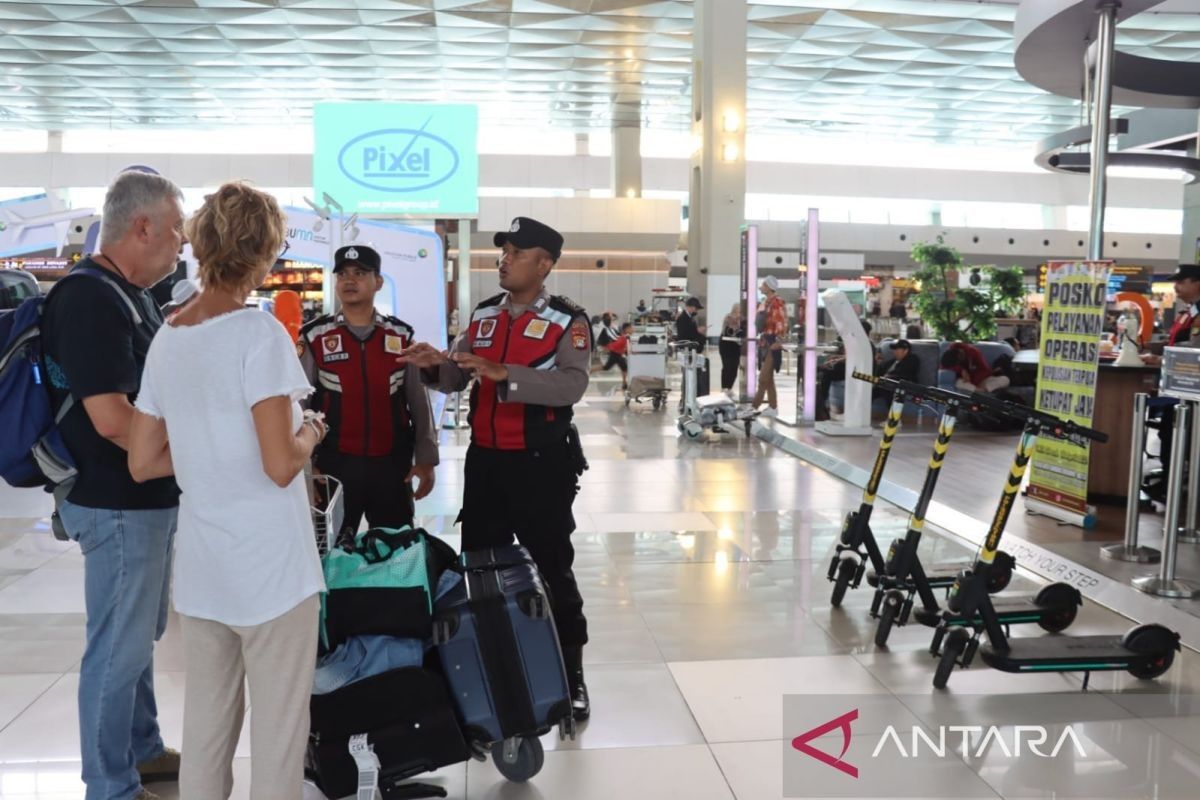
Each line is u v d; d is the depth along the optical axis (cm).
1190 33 1700
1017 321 1689
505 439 292
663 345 1233
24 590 430
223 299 181
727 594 430
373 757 225
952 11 1703
